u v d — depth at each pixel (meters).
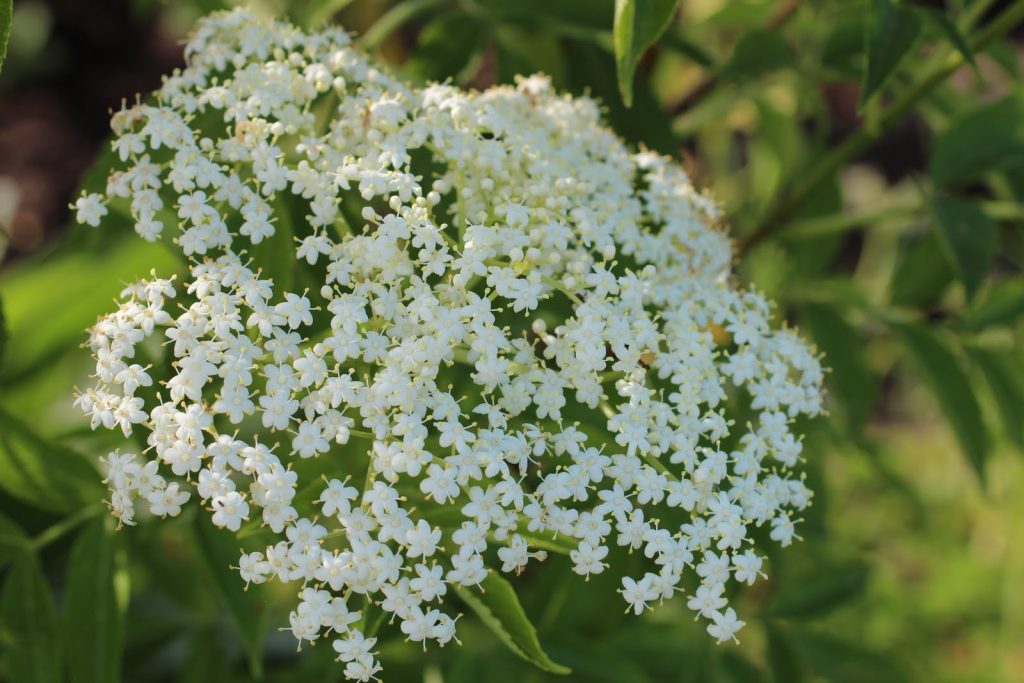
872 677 0.53
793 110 0.60
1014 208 0.51
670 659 0.51
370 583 0.38
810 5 0.53
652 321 0.42
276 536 0.41
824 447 0.55
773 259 0.56
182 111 0.42
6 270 1.10
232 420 0.38
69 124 1.30
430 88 0.42
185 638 0.53
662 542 0.39
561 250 0.40
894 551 0.96
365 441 0.42
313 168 0.41
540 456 0.40
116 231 0.46
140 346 0.42
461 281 0.40
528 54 0.49
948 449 1.02
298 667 0.52
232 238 0.41
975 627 0.90
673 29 0.51
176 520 0.44
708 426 0.41
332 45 0.43
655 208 0.43
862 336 0.58
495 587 0.38
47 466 0.43
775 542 0.50
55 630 0.44
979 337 0.53
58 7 1.33
